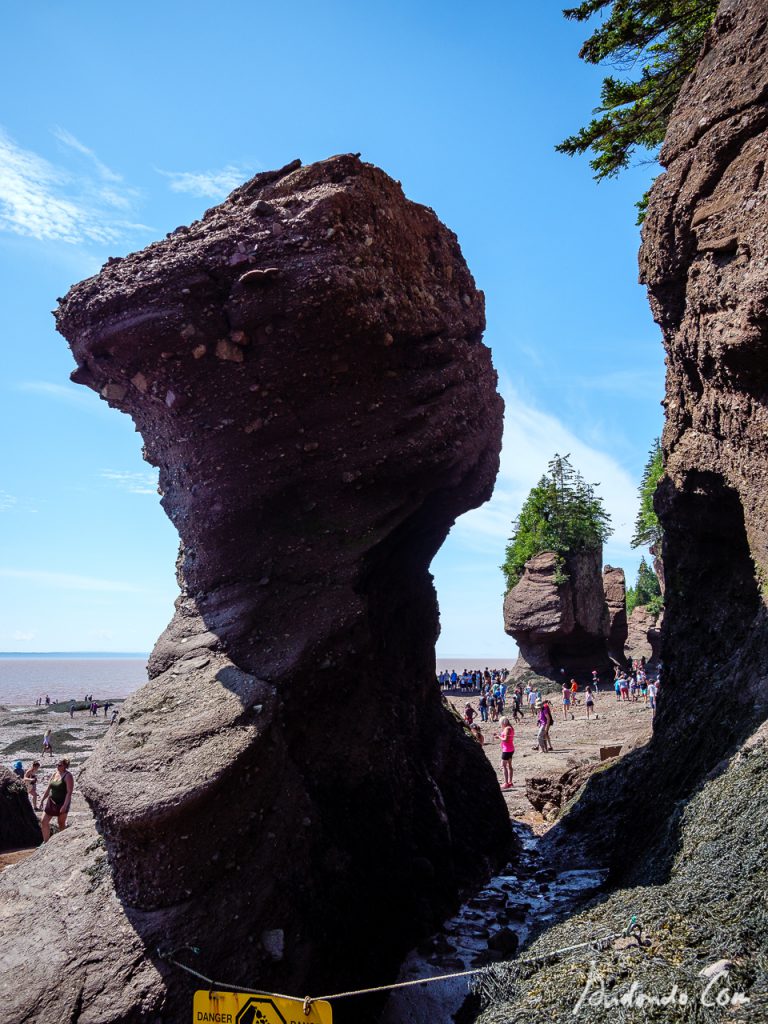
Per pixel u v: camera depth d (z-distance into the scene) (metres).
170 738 5.83
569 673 49.12
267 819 5.82
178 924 5.18
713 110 7.58
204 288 6.77
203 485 7.20
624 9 15.56
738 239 7.08
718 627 8.42
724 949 4.14
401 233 7.78
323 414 7.34
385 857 7.08
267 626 6.93
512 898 8.52
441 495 8.58
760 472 7.03
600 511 51.09
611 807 9.99
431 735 9.55
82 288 7.07
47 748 36.19
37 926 5.42
